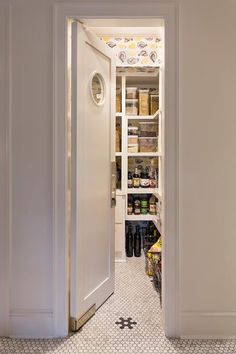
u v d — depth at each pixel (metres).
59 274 1.74
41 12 1.70
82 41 1.80
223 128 1.72
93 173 1.98
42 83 1.71
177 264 1.73
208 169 1.72
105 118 2.14
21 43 1.71
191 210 1.73
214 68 1.70
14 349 1.62
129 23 1.77
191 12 1.69
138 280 2.56
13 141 1.73
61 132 1.72
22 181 1.73
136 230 3.24
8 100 1.71
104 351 1.60
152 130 3.10
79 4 1.69
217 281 1.74
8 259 1.74
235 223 1.74
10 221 1.74
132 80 3.13
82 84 1.82
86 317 1.89
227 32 1.70
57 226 1.73
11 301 1.76
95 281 2.03
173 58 1.70
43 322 1.74
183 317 1.74
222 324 1.74
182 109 1.71
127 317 1.95
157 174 3.06
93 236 2.00
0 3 1.70
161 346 1.64
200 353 1.59
